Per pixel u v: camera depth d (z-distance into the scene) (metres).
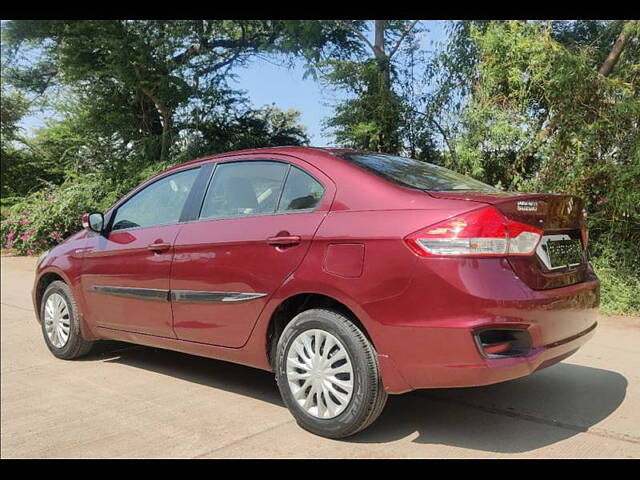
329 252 3.51
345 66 11.70
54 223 16.61
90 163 18.58
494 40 8.33
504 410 3.99
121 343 6.10
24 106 23.80
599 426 3.70
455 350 3.08
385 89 11.31
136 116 17.61
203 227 4.32
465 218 3.12
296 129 18.11
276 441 3.55
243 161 4.35
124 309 4.88
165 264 4.48
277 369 3.75
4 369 5.27
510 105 8.65
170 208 4.73
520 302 3.10
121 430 3.81
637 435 3.56
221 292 4.07
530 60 8.03
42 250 16.73
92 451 3.50
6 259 15.64
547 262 3.35
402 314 3.21
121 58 14.98
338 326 3.45
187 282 4.30
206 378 4.91
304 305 3.80
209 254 4.16
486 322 3.04
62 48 15.62
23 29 15.61
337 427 3.46
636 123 7.53
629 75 8.16
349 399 3.41
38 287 5.85
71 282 5.39
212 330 4.17
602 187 7.83
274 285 3.74
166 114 16.81
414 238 3.21
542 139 8.38
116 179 17.17
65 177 19.98
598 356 5.32
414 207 3.31
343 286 3.40
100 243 5.14
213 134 17.11
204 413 4.07
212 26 16.59
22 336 6.58
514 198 3.23
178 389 4.62
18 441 3.67
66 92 19.39
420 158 11.30
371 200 3.50
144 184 5.06
